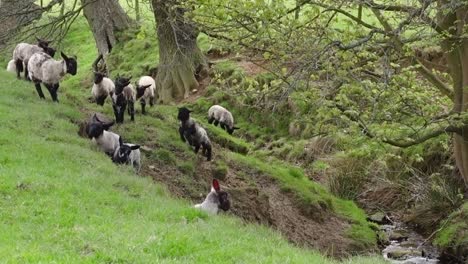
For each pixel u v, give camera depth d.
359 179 20.23
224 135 20.45
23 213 9.07
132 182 11.94
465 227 15.90
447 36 12.31
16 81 18.58
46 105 16.38
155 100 28.14
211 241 8.84
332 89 12.44
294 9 12.30
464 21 12.77
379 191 19.72
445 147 18.05
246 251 8.71
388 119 12.38
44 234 8.36
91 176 11.44
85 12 30.16
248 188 15.76
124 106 16.86
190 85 27.73
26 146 12.49
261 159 22.11
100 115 17.20
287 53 12.91
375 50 12.65
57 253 7.56
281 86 13.07
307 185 18.62
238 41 13.32
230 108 26.00
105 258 7.52
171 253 8.08
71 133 14.77
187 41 27.97
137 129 16.84
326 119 12.63
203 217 10.46
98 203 10.16
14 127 13.76
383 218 18.61
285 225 15.55
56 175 11.14
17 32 20.58
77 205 9.72
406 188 19.00
